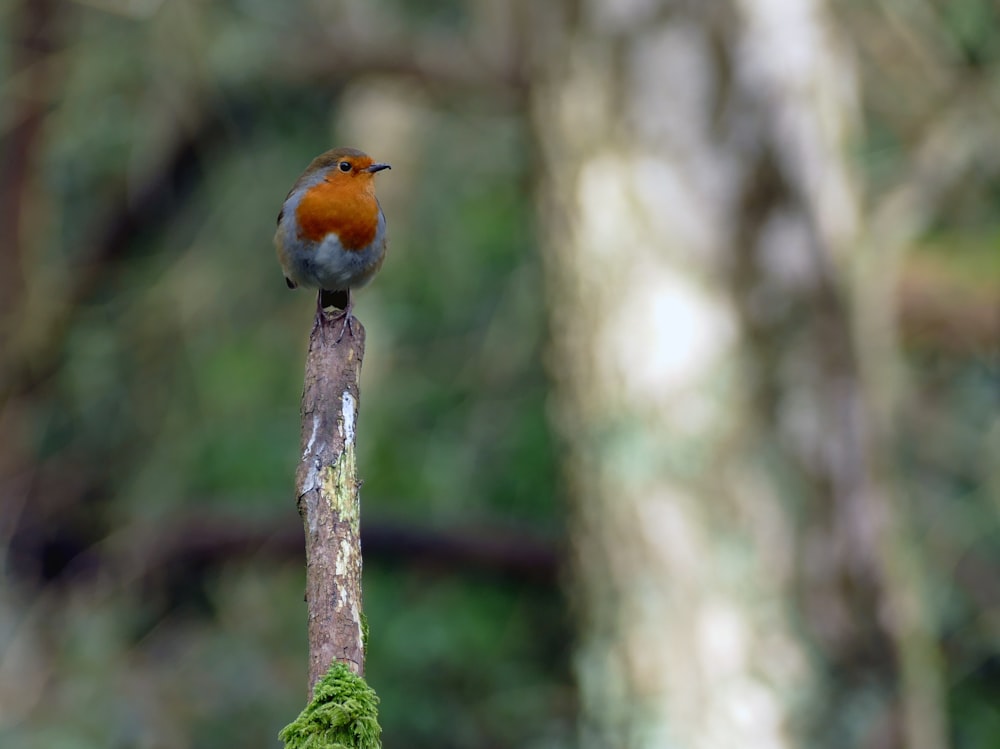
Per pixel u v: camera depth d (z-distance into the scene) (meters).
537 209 11.72
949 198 14.30
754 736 10.19
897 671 10.33
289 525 15.24
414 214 16.09
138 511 15.60
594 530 10.80
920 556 13.74
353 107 16.67
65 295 16.31
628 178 10.73
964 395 14.74
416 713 14.69
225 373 15.71
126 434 16.45
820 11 10.80
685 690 10.31
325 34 14.96
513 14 14.36
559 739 14.52
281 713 14.52
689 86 10.66
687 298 10.53
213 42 14.68
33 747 13.07
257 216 16.27
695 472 10.41
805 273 10.47
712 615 10.30
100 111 15.64
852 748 10.14
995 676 14.95
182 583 15.73
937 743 10.77
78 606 14.89
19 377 15.77
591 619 10.87
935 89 13.88
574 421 11.05
